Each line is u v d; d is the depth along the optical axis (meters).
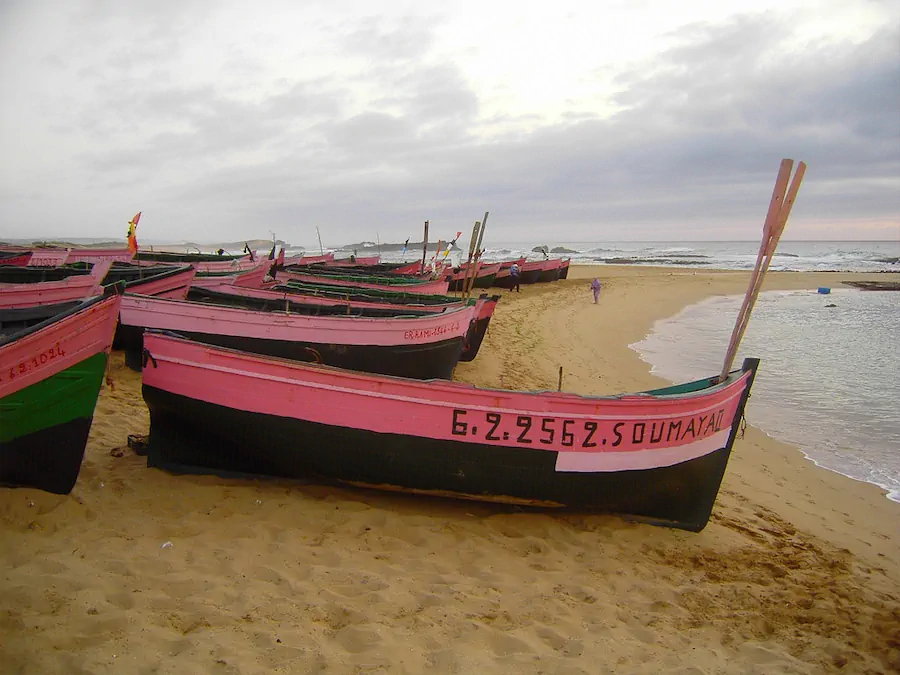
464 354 14.44
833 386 14.05
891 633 4.81
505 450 6.19
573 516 6.62
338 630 3.94
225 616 3.91
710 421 6.77
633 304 30.22
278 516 5.56
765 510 7.58
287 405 6.05
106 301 5.24
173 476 6.18
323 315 12.07
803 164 6.63
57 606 3.76
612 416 6.29
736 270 57.72
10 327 8.97
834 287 41.28
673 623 4.70
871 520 7.49
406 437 6.12
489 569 5.15
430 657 3.77
